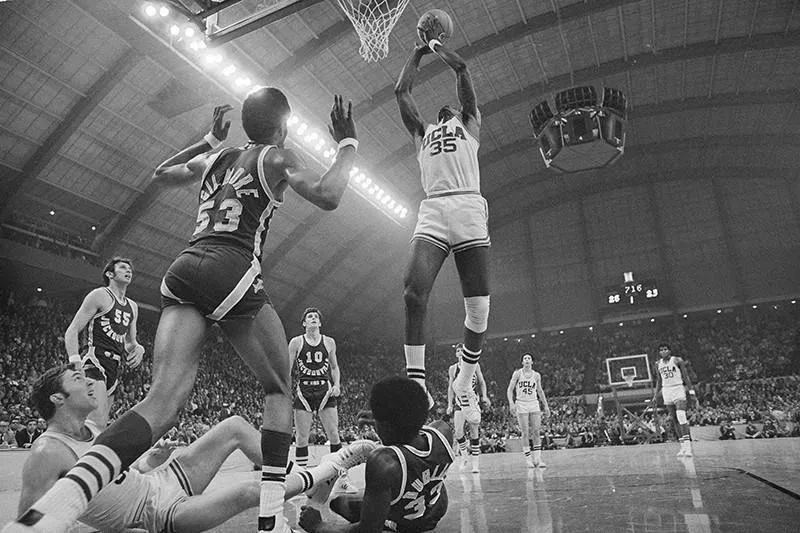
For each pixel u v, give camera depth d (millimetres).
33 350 22859
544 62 28172
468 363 4902
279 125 3461
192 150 3822
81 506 2264
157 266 28703
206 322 2959
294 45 22281
